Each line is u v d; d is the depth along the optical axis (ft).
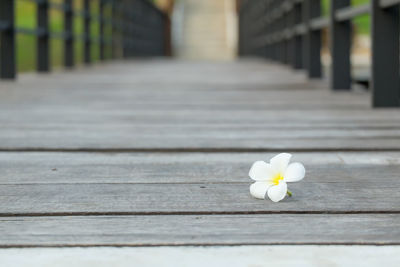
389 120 15.12
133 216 8.55
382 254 6.90
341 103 16.96
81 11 28.07
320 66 21.71
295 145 13.51
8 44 21.17
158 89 19.39
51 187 10.29
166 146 13.46
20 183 10.59
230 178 10.99
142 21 45.80
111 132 14.26
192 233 7.68
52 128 14.53
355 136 14.01
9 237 7.52
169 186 10.37
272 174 9.34
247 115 15.58
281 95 18.16
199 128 14.53
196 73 24.76
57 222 8.24
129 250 7.06
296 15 24.52
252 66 30.58
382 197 9.50
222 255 6.87
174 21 68.44
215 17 71.51
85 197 9.59
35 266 6.55
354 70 26.55
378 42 16.25
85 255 6.88
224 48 64.34
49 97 17.81
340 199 9.37
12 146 13.44
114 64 33.04
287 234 7.62
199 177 11.09
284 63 28.91
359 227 7.93
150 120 15.16
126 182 10.68
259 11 40.55
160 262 6.64
